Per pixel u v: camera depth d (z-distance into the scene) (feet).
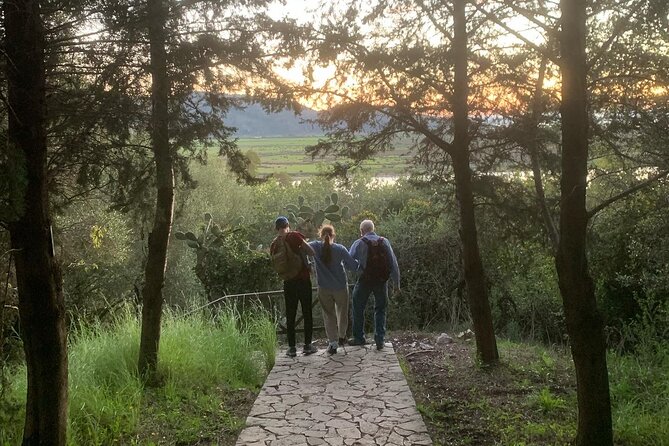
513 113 20.22
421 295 37.04
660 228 25.21
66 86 13.03
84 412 15.72
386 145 21.88
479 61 19.92
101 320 32.09
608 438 13.43
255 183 16.79
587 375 13.41
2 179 9.85
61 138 13.05
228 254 36.88
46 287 11.54
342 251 25.31
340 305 25.70
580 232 13.08
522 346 26.99
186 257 46.50
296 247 24.76
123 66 13.28
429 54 19.74
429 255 37.24
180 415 17.30
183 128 15.16
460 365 22.77
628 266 30.89
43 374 11.69
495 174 22.00
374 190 52.65
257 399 19.11
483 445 15.15
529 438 15.15
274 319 30.22
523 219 21.66
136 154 15.70
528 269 30.60
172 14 13.42
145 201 18.79
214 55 14.49
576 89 12.78
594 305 13.28
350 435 15.97
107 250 36.88
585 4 13.07
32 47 11.03
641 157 18.03
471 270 22.21
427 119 21.80
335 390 19.97
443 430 16.29
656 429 14.99
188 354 20.92
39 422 11.76
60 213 14.89
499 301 34.94
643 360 21.70
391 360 23.82
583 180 12.93
